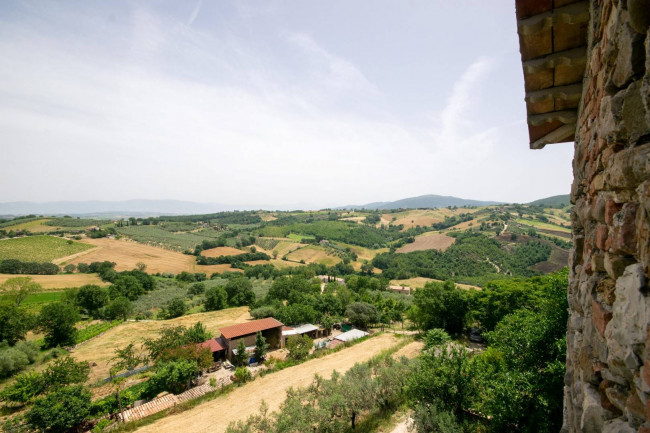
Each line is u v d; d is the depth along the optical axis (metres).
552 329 11.09
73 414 18.53
